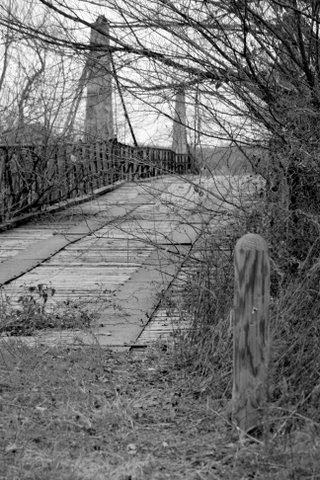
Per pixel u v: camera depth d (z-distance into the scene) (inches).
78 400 275.9
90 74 414.0
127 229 668.7
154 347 341.7
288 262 327.9
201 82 374.3
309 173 349.4
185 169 402.9
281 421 237.6
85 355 325.7
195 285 335.9
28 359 316.2
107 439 243.0
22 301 403.9
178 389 286.8
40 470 218.2
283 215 340.2
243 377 239.8
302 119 363.3
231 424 245.1
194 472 220.1
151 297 441.7
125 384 294.5
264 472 215.9
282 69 377.1
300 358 259.4
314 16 365.7
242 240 241.4
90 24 394.3
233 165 378.6
